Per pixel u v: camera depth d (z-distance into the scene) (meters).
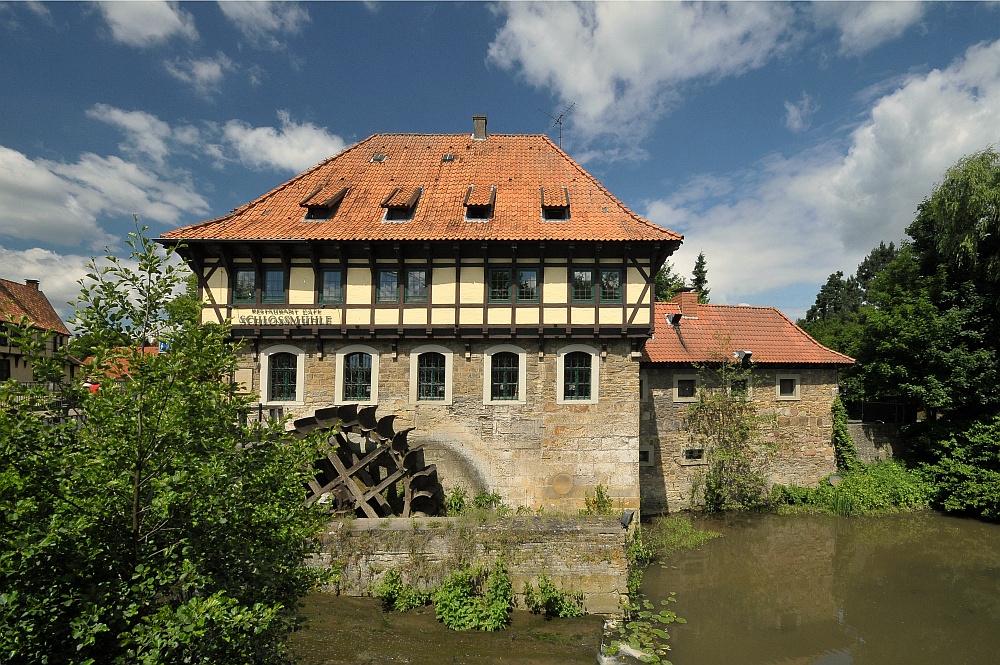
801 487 17.83
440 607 9.66
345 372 13.02
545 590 9.95
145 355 4.55
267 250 12.80
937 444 17.94
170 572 4.35
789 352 18.31
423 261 12.84
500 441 12.84
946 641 9.91
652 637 9.79
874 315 19.03
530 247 12.63
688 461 16.97
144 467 4.54
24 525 3.80
